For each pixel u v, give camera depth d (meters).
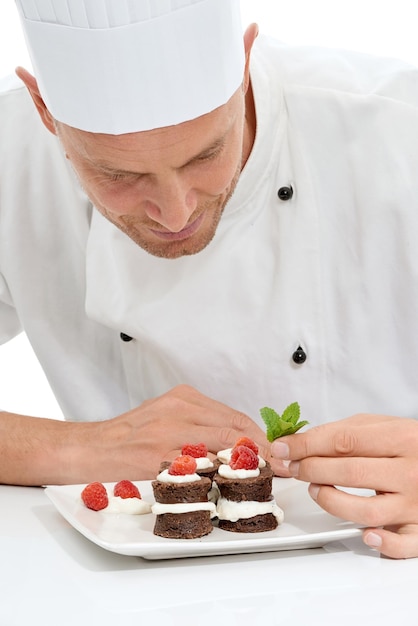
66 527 2.10
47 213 3.12
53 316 3.17
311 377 2.84
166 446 2.49
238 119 2.19
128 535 1.97
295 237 2.79
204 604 1.61
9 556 1.89
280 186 2.80
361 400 2.87
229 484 2.02
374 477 1.91
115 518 2.10
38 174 3.10
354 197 2.79
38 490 2.52
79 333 3.18
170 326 2.84
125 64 2.00
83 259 3.13
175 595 1.66
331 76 2.85
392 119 2.79
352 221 2.80
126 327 2.89
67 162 3.04
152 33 1.98
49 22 2.04
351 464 1.92
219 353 2.83
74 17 2.00
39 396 5.34
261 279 2.81
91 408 3.17
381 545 1.83
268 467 2.10
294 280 2.79
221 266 2.81
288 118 2.82
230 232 2.81
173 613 1.58
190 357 2.84
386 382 2.85
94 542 1.90
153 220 2.25
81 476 2.53
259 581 1.72
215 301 2.82
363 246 2.78
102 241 2.96
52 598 1.65
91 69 2.02
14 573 1.79
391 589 1.67
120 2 1.97
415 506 1.91
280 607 1.59
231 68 2.10
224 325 2.82
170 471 2.02
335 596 1.64
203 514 1.97
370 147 2.79
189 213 2.15
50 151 3.08
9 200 3.11
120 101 2.02
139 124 2.02
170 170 2.06
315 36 4.61
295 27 4.61
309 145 2.80
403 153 2.79
